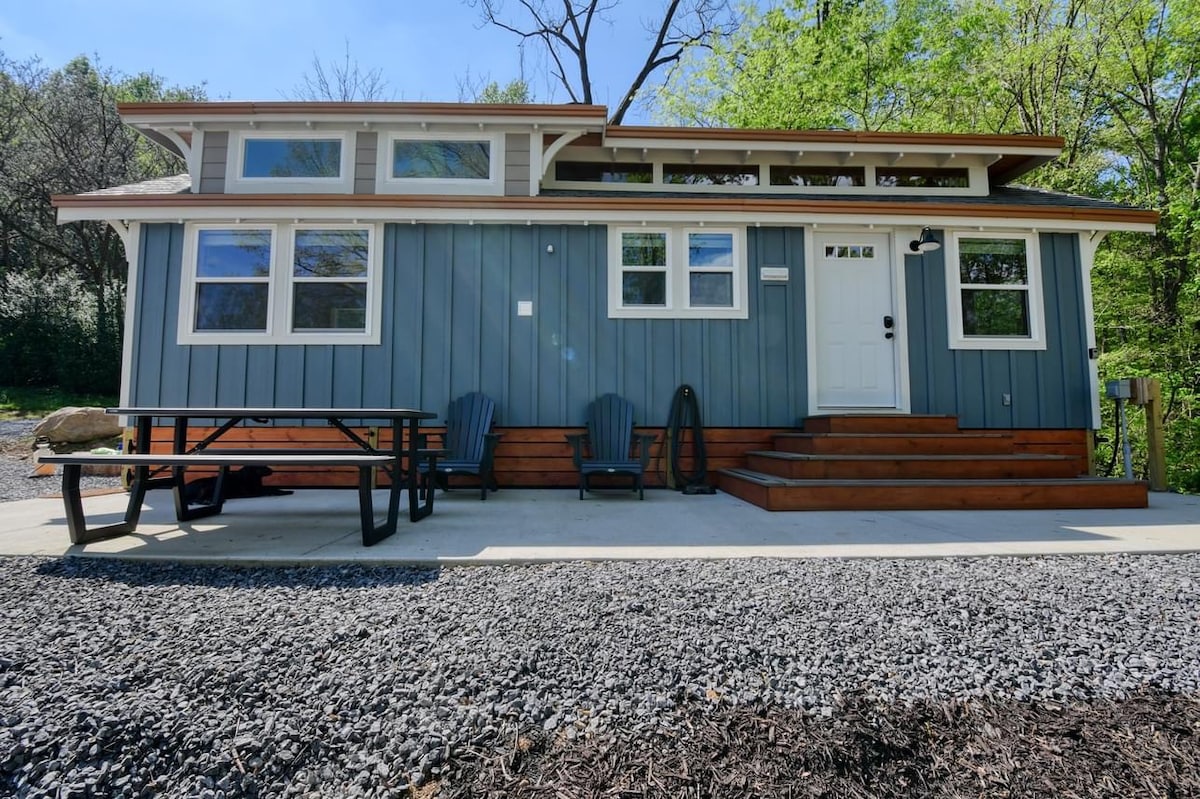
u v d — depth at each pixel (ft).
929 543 10.30
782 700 5.17
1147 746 4.69
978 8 38.45
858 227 18.88
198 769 4.25
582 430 18.25
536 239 18.52
